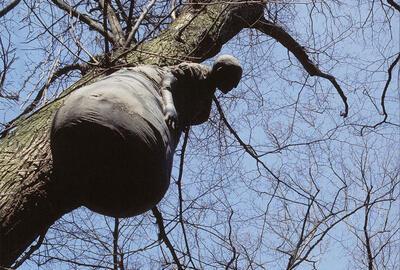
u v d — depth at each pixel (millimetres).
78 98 3598
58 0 5059
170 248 5355
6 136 4316
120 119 3545
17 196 3768
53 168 3848
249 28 6750
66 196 3875
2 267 3605
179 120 4258
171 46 5184
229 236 5523
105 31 4703
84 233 5410
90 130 3518
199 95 4402
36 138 4109
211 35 5480
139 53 4996
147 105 3748
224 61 4418
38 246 3883
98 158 3592
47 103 4191
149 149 3607
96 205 3812
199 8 5691
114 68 4398
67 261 5254
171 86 4129
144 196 3754
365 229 5859
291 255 5414
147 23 6133
